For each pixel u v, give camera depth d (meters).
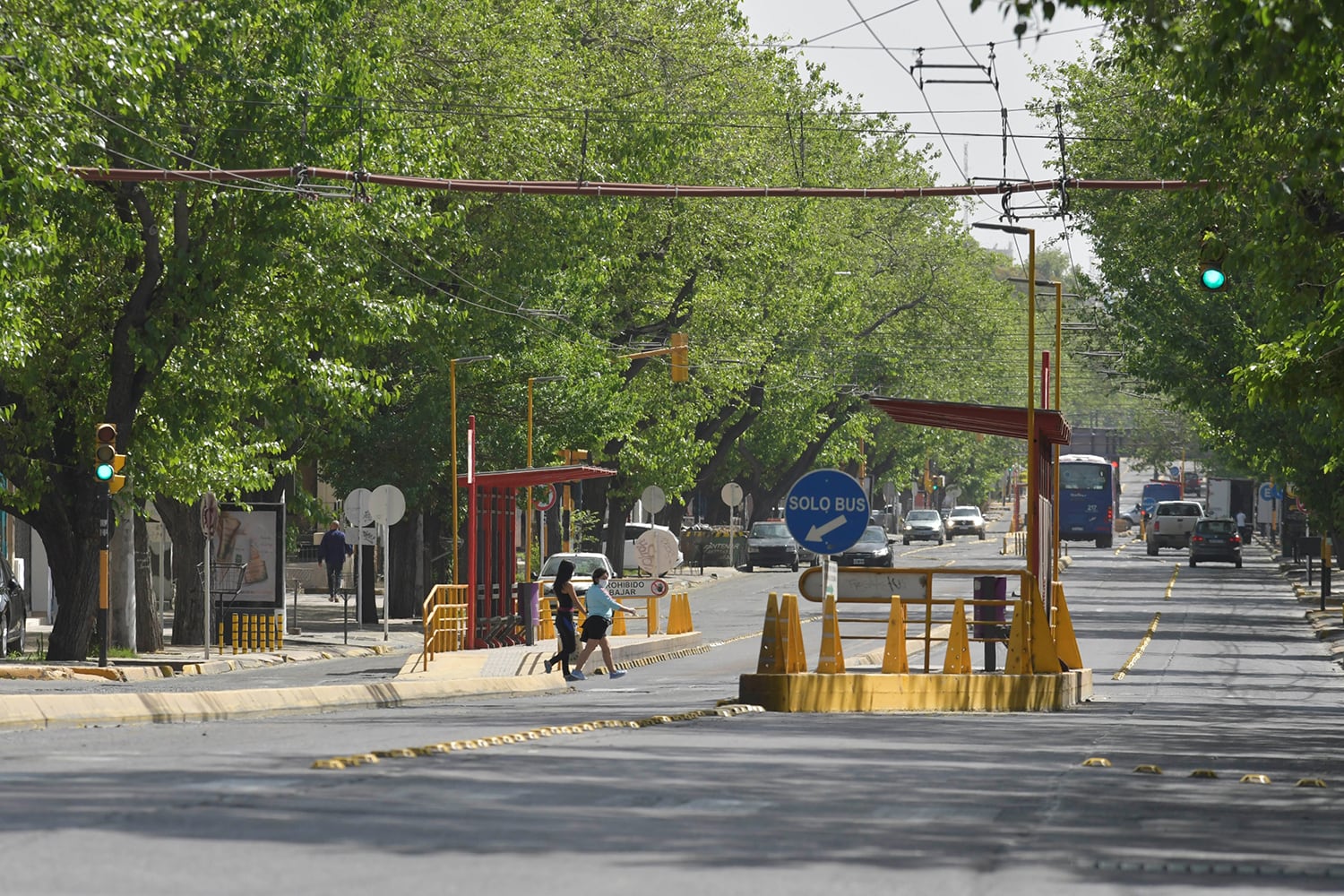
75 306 58.19
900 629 40.50
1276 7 24.98
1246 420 84.88
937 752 26.14
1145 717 38.69
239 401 61.09
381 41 61.19
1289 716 40.91
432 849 14.08
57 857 13.38
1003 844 15.38
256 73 56.81
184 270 56.06
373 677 54.56
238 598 68.81
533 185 42.34
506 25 78.94
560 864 13.45
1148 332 83.88
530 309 84.56
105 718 34.19
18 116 45.22
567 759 22.67
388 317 60.84
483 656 60.31
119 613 63.59
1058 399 72.00
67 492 58.22
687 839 15.17
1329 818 18.64
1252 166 36.53
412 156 60.78
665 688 49.94
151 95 54.66
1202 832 16.81
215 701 37.69
